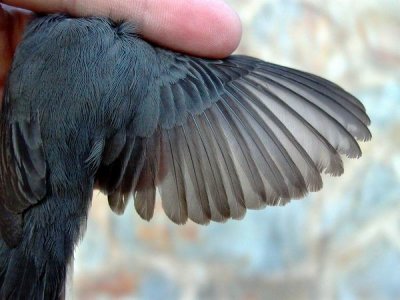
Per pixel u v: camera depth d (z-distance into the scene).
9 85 0.21
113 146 0.21
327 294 0.43
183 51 0.24
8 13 0.27
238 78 0.23
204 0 0.24
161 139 0.22
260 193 0.22
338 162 0.22
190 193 0.22
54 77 0.21
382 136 0.45
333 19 0.46
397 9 0.47
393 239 0.43
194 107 0.22
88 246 0.43
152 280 0.43
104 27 0.22
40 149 0.21
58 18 0.22
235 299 0.43
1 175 0.21
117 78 0.21
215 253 0.43
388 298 0.43
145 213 0.22
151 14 0.24
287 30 0.46
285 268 0.43
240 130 0.22
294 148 0.22
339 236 0.43
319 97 0.22
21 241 0.21
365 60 0.46
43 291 0.21
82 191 0.21
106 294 0.42
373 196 0.44
